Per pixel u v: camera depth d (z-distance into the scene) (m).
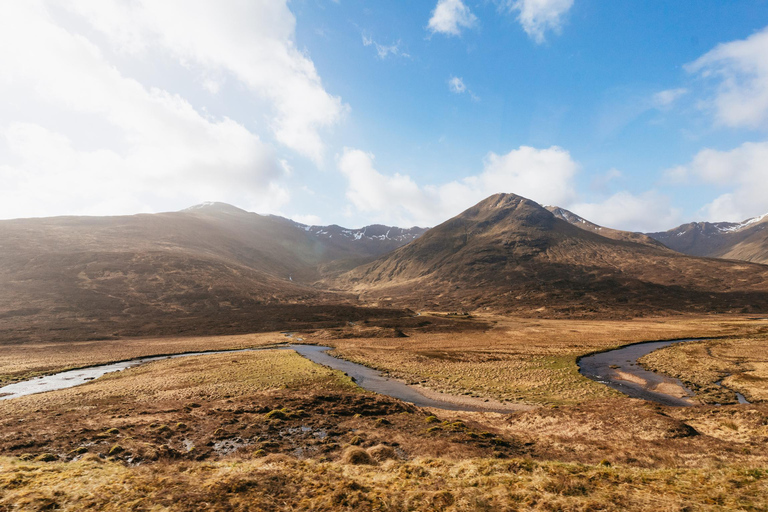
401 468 19.16
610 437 26.39
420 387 51.41
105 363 70.12
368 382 54.66
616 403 35.16
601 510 13.44
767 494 13.91
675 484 15.96
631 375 58.22
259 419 29.81
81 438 23.72
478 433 26.84
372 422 29.98
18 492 14.52
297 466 19.61
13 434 24.17
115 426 26.72
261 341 101.31
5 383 54.28
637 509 13.39
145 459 20.61
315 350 88.06
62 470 17.61
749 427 26.27
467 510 14.05
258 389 46.31
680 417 31.27
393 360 73.06
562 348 84.38
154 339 104.19
